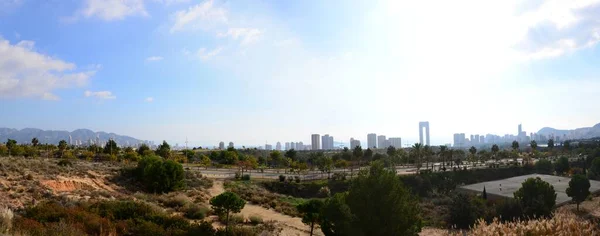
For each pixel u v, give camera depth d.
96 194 31.05
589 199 60.69
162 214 24.30
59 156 76.25
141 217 22.62
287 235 27.44
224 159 101.69
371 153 106.12
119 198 31.92
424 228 34.12
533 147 141.88
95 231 17.84
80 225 17.25
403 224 16.89
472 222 40.03
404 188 17.91
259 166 101.69
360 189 17.62
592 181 78.06
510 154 130.12
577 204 52.03
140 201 30.41
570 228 12.32
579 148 140.12
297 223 34.31
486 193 64.69
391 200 16.94
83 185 35.38
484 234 12.60
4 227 13.09
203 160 87.62
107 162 62.50
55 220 18.17
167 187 42.06
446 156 112.56
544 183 46.28
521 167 101.00
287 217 37.72
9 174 30.95
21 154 64.00
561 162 98.00
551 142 153.12
